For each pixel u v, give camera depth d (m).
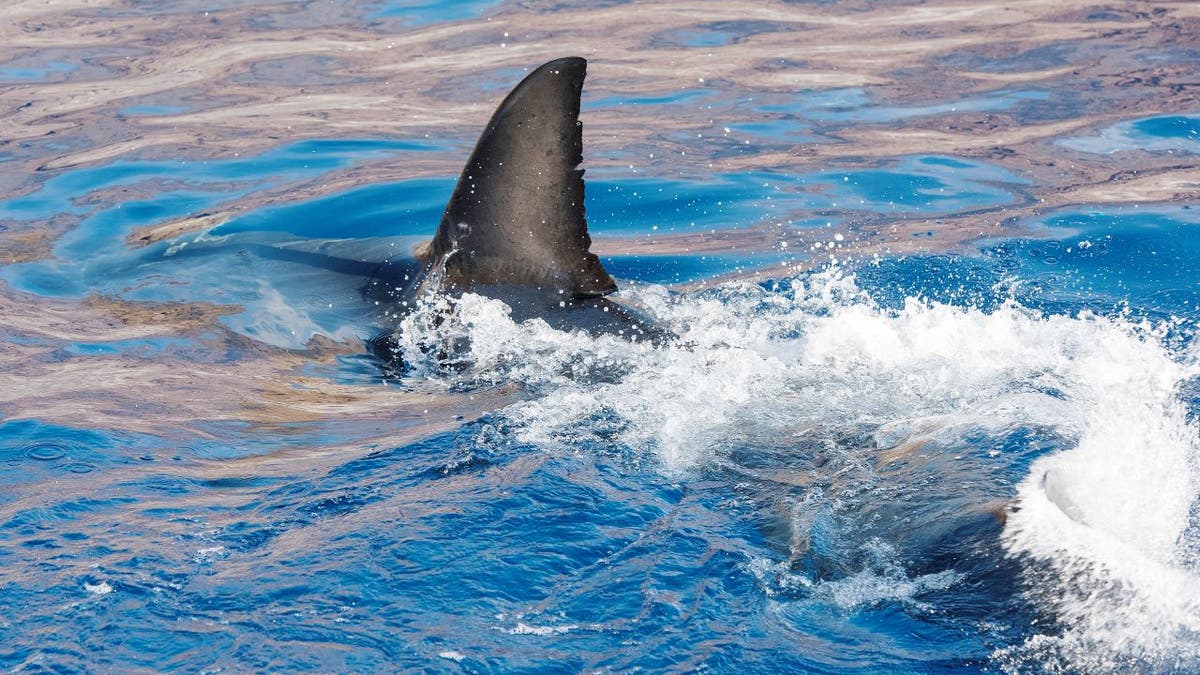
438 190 26.61
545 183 16.97
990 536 10.49
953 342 16.61
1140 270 21.34
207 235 23.11
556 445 13.66
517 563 11.23
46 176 27.69
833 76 35.91
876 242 23.25
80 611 10.45
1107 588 9.55
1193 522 11.02
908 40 40.06
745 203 25.88
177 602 10.62
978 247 22.70
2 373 16.75
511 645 10.07
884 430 13.27
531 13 44.56
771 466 12.88
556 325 16.92
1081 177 26.83
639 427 14.04
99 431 14.66
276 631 10.20
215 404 15.75
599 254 23.08
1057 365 15.75
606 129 31.23
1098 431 12.58
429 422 14.73
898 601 10.33
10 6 45.56
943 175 27.38
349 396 16.11
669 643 10.09
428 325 17.72
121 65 37.78
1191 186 25.81
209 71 37.16
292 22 43.25
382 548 11.47
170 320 18.95
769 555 11.29
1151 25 40.72
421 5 45.69
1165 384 15.21
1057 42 38.94
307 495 12.77
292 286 19.92
